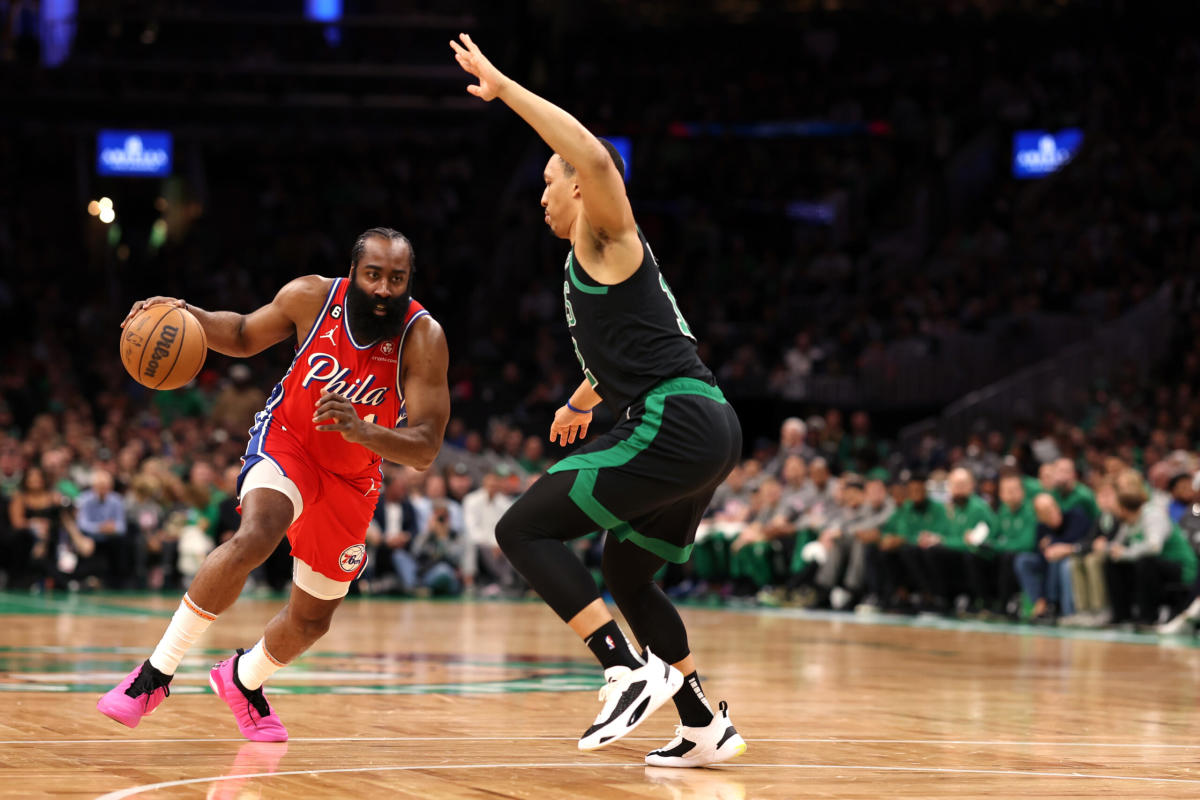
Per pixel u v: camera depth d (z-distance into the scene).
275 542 3.93
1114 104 24.22
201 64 26.27
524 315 22.53
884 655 8.09
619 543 3.80
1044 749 4.21
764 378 19.77
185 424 16.91
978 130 25.80
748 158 25.81
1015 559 12.19
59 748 3.87
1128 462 13.23
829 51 28.16
